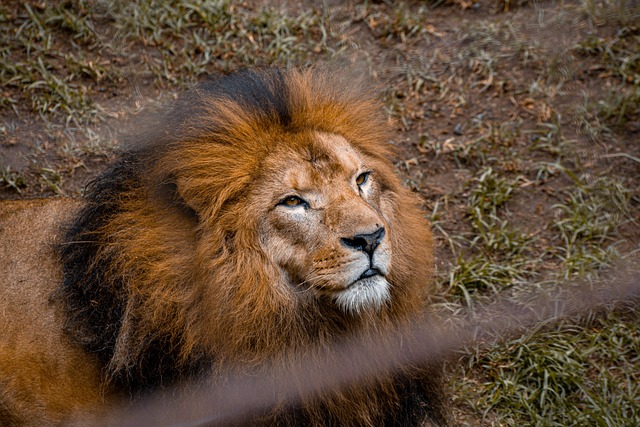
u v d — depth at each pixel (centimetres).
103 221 829
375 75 1514
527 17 1616
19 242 905
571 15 1593
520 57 1541
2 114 1390
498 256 1267
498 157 1394
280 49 1516
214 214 776
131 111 1414
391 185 865
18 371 848
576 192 1345
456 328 1132
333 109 843
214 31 1545
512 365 1101
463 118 1456
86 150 1348
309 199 781
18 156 1340
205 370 795
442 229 1297
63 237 875
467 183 1356
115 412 838
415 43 1573
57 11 1519
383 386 834
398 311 845
